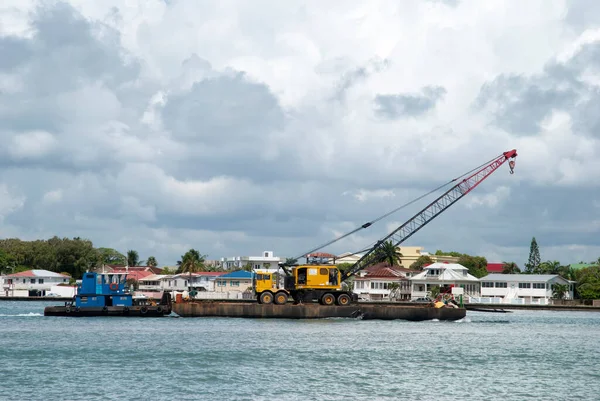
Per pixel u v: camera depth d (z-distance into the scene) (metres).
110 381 53.25
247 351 68.19
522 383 55.88
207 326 91.88
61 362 61.28
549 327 107.31
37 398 47.69
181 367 59.22
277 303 104.00
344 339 79.31
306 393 50.34
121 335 80.81
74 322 98.19
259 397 48.81
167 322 98.00
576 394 51.94
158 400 47.44
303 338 79.19
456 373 59.59
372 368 60.69
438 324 104.38
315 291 104.19
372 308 104.75
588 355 72.81
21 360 62.28
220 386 52.00
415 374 58.56
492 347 77.31
